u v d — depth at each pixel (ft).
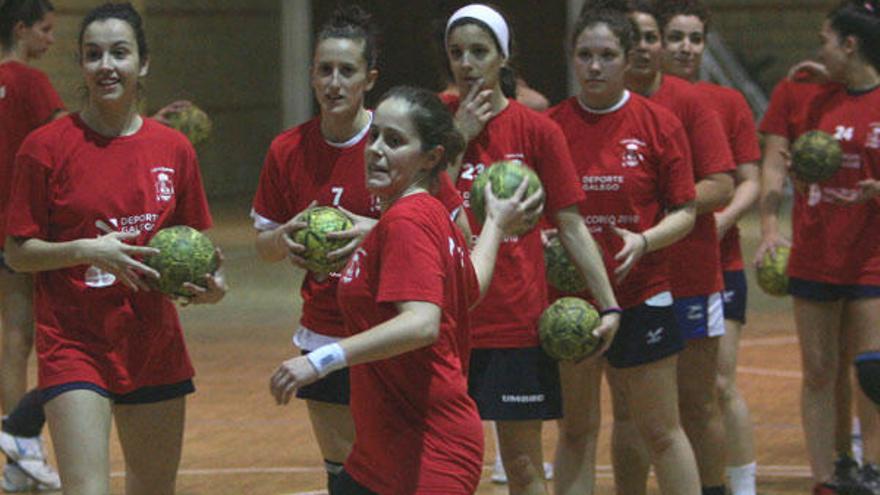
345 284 41.39
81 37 49.55
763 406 92.02
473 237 53.98
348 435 54.24
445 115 41.32
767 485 72.28
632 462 61.93
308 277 54.19
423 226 39.81
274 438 84.69
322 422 54.34
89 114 50.19
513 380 53.36
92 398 48.16
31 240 48.98
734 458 67.41
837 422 69.51
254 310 134.21
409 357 40.52
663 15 69.72
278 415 91.09
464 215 50.01
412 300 39.14
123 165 49.67
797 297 67.92
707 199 61.46
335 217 49.37
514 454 54.24
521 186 45.06
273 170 54.34
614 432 62.28
